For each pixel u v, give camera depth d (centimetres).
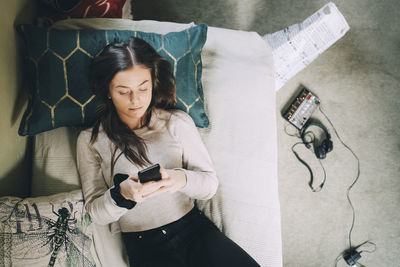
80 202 107
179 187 96
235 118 129
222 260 99
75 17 133
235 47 139
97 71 92
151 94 97
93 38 112
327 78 182
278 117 178
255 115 131
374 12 186
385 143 176
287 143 176
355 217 171
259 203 122
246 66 135
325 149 170
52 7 128
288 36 144
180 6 186
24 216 96
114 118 102
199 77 127
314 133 177
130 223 104
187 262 105
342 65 183
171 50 118
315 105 173
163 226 104
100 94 99
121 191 90
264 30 185
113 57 88
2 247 91
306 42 145
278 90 180
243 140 128
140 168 102
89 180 102
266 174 126
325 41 146
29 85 112
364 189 173
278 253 120
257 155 127
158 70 102
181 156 108
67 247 100
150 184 87
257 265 100
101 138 103
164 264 102
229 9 186
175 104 116
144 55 91
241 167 125
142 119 106
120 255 115
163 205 104
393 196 172
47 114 110
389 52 183
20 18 115
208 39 138
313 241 169
